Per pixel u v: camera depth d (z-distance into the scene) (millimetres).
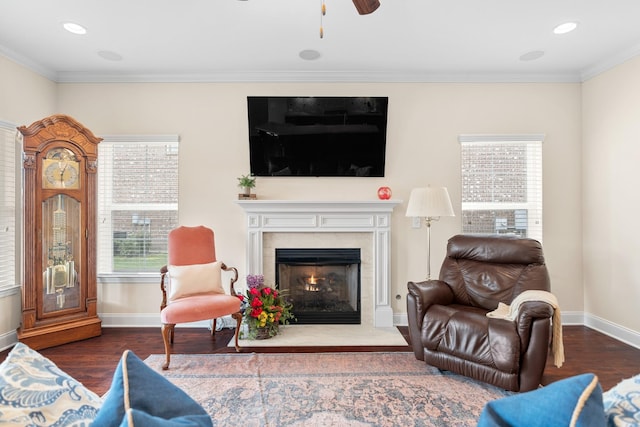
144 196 3746
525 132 3748
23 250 3012
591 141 3609
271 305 3355
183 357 2893
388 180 3760
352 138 3684
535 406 740
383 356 2900
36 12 2557
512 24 2750
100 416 772
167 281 3689
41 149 3066
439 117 3742
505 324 2270
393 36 2938
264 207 3594
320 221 3631
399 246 3744
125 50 3174
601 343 3176
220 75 3684
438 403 2174
